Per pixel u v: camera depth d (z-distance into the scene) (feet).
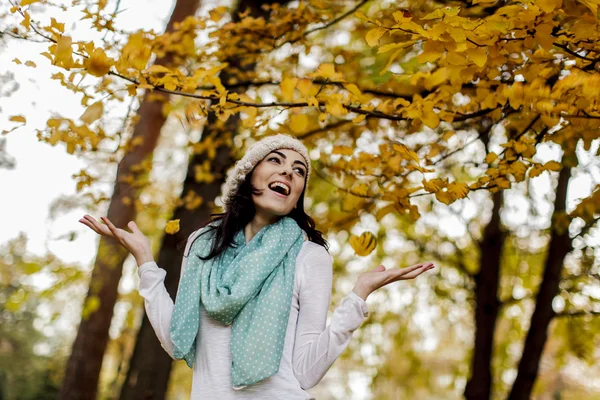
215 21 11.59
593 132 8.34
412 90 10.80
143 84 7.89
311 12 11.75
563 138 8.86
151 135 18.25
